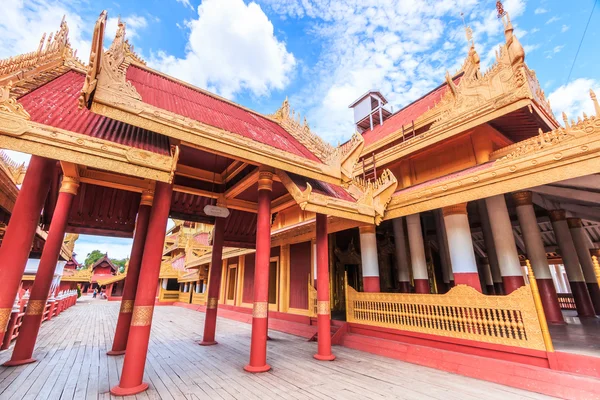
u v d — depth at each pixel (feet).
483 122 29.91
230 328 48.19
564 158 19.52
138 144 17.90
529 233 32.63
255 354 22.79
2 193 29.84
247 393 17.69
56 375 20.68
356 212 28.09
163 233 20.02
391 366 24.07
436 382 19.88
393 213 30.63
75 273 158.51
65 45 28.14
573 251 38.63
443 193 26.43
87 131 16.53
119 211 36.24
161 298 120.67
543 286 31.27
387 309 30.32
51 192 31.22
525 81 27.40
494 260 44.52
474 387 18.85
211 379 20.36
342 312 49.85
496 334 21.84
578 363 17.47
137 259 29.73
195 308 91.30
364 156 49.83
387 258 57.72
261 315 23.59
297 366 24.04
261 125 33.65
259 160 22.61
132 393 17.04
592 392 15.89
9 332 28.78
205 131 19.75
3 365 22.59
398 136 44.16
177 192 37.47
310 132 33.53
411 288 54.34
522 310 20.42
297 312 47.24
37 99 18.15
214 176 35.78
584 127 18.94
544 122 31.89
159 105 20.51
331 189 30.89
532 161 20.83
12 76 19.27
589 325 29.53
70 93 21.66
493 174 22.81
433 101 51.90
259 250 25.18
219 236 36.29
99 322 53.88
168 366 23.79
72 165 25.88
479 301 22.94
